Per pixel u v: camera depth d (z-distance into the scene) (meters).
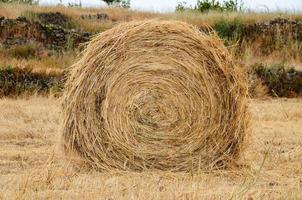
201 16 27.56
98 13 29.33
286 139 10.80
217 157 8.77
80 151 8.73
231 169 8.62
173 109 8.77
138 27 8.89
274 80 19.77
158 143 8.69
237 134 8.77
